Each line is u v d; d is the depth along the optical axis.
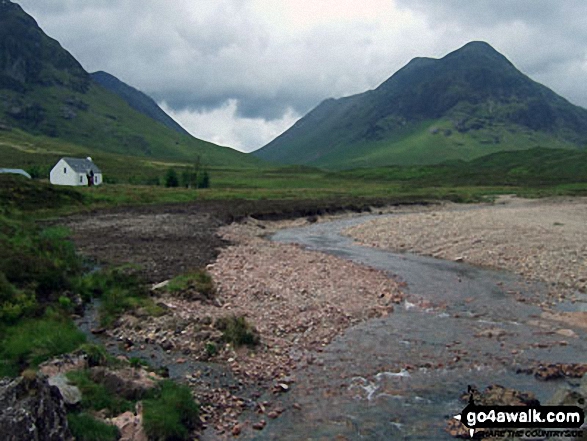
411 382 17.17
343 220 74.81
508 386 16.89
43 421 11.11
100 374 15.30
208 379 16.78
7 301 20.11
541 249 40.75
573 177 187.50
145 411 13.54
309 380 17.23
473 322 24.08
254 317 23.08
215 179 171.75
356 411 15.12
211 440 13.43
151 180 137.50
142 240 43.84
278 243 48.66
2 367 15.62
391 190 133.38
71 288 24.66
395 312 25.66
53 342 17.62
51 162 182.00
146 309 22.45
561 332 22.52
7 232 32.28
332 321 23.45
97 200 73.81
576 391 15.27
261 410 14.99
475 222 58.22
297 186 154.75
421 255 43.31
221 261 35.28
